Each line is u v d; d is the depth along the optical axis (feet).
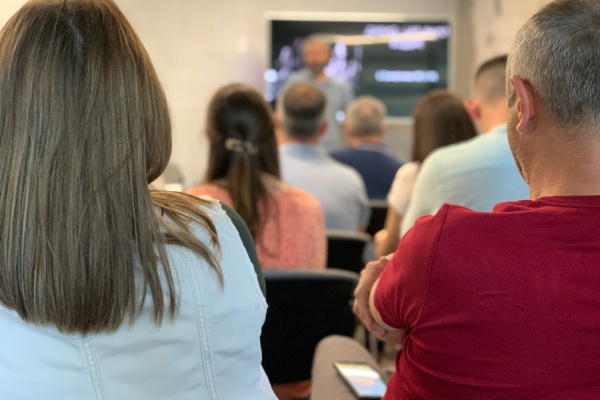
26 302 2.89
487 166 6.61
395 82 22.21
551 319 3.16
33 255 2.85
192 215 3.24
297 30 21.84
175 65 21.91
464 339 3.27
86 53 2.89
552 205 3.34
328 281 6.78
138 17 21.52
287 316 6.90
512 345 3.19
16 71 2.87
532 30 3.44
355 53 22.07
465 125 9.34
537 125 3.44
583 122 3.27
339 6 22.33
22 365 2.98
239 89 7.38
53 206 2.85
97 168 2.87
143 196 2.96
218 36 22.04
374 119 13.23
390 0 22.33
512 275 3.21
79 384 3.01
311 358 7.18
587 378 3.15
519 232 3.27
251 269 3.30
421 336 3.44
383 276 3.71
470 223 3.33
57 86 2.85
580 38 3.26
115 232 2.91
